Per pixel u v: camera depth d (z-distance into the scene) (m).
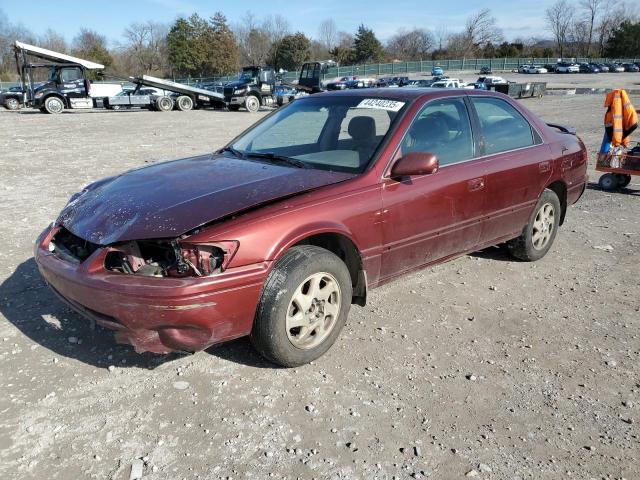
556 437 2.86
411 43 110.94
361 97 4.39
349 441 2.78
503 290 4.69
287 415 2.96
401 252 3.90
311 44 94.12
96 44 79.12
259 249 3.03
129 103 29.03
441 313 4.22
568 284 4.86
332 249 3.75
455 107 4.39
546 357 3.63
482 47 108.31
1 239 5.75
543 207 5.21
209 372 3.34
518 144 4.89
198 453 2.67
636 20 105.12
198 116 26.11
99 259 3.01
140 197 3.38
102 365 3.39
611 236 6.33
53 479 2.49
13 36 80.75
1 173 9.71
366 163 3.75
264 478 2.53
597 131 16.72
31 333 3.76
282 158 4.01
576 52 112.62
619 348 3.77
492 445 2.79
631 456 2.73
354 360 3.52
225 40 78.88
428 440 2.81
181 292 2.80
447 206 4.10
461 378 3.36
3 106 33.47
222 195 3.27
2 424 2.84
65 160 11.38
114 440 2.75
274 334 3.15
